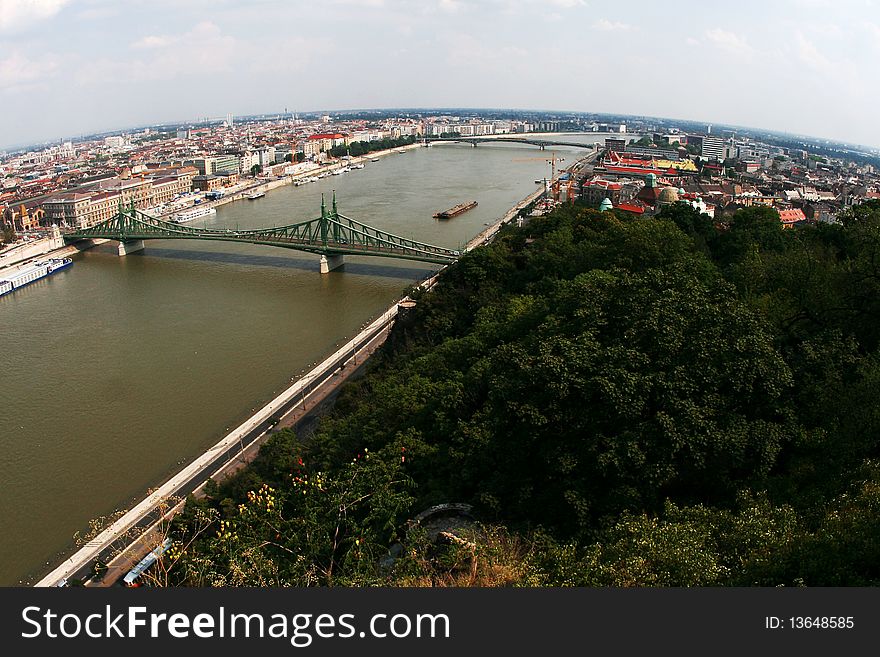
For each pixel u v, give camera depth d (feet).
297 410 383.45
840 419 175.32
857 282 220.02
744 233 459.32
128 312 577.02
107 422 378.32
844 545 130.41
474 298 435.94
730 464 170.30
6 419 382.83
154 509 294.66
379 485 204.74
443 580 146.10
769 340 193.06
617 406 172.45
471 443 202.80
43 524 292.20
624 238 355.77
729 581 130.31
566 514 174.29
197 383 427.74
